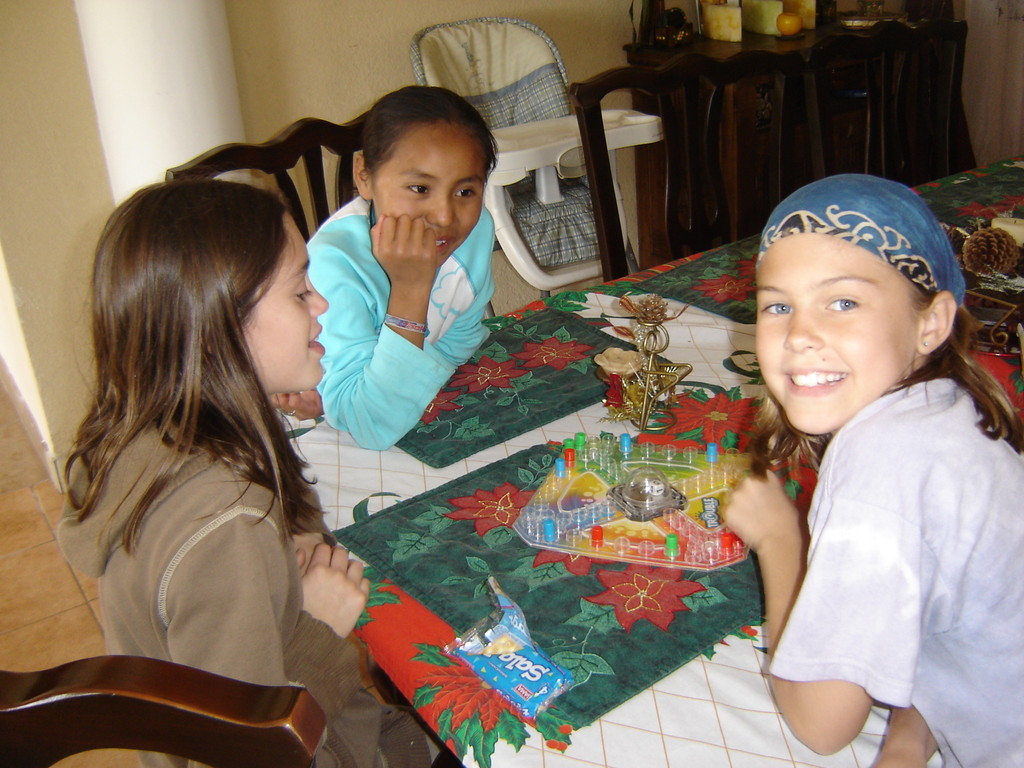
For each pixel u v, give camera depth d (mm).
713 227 2072
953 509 617
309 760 494
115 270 693
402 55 2854
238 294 695
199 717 487
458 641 789
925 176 2467
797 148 3168
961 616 654
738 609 825
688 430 1131
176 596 662
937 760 712
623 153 3350
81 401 2416
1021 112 3498
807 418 691
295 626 759
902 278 651
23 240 2197
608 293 1580
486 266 1404
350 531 964
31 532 2354
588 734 702
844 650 625
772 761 680
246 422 710
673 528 929
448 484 1044
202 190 720
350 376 1150
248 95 2625
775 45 2928
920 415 643
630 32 3260
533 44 2725
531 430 1160
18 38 2043
